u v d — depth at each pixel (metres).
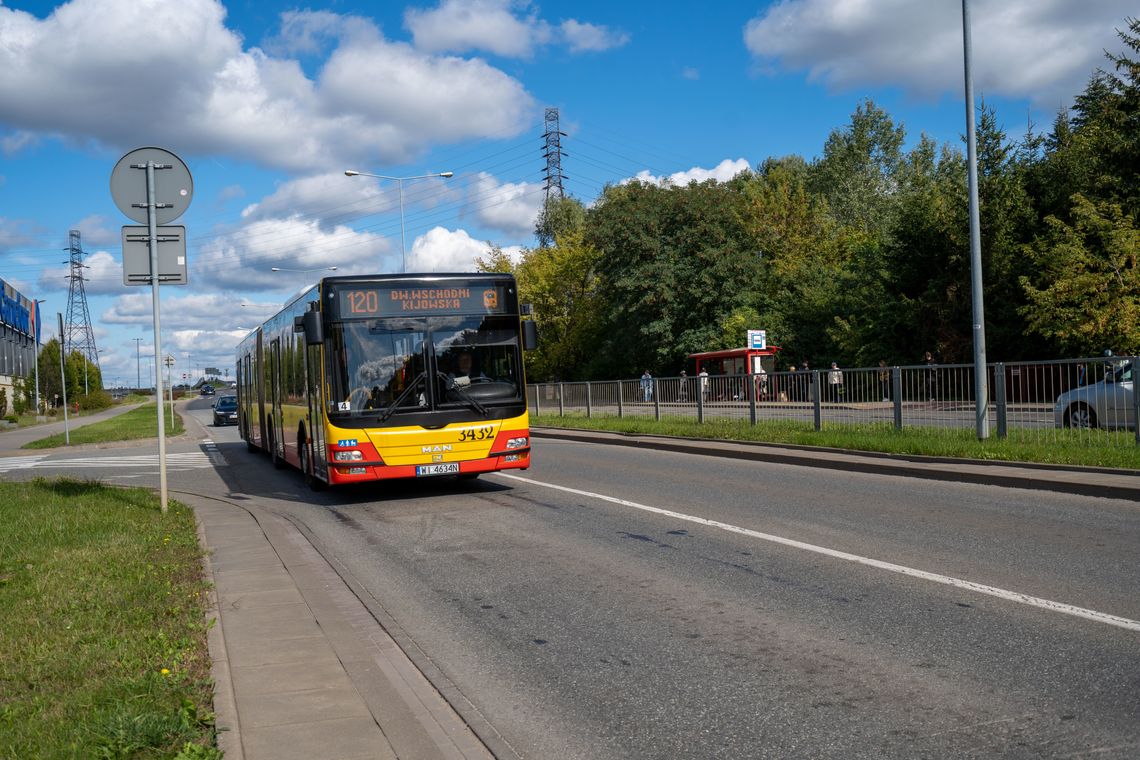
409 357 12.30
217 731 4.05
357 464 11.98
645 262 53.78
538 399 32.53
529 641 5.77
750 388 20.25
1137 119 31.64
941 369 15.43
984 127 36.44
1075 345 28.86
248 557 8.46
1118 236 27.31
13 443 37.25
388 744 3.96
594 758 3.98
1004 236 35.97
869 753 3.91
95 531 9.91
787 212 61.88
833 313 46.94
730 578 7.20
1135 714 4.22
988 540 8.38
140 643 5.46
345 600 6.93
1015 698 4.46
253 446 25.59
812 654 5.27
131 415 68.94
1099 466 12.08
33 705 4.43
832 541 8.55
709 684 4.85
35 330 70.38
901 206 41.88
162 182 10.94
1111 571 7.02
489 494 13.02
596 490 13.00
